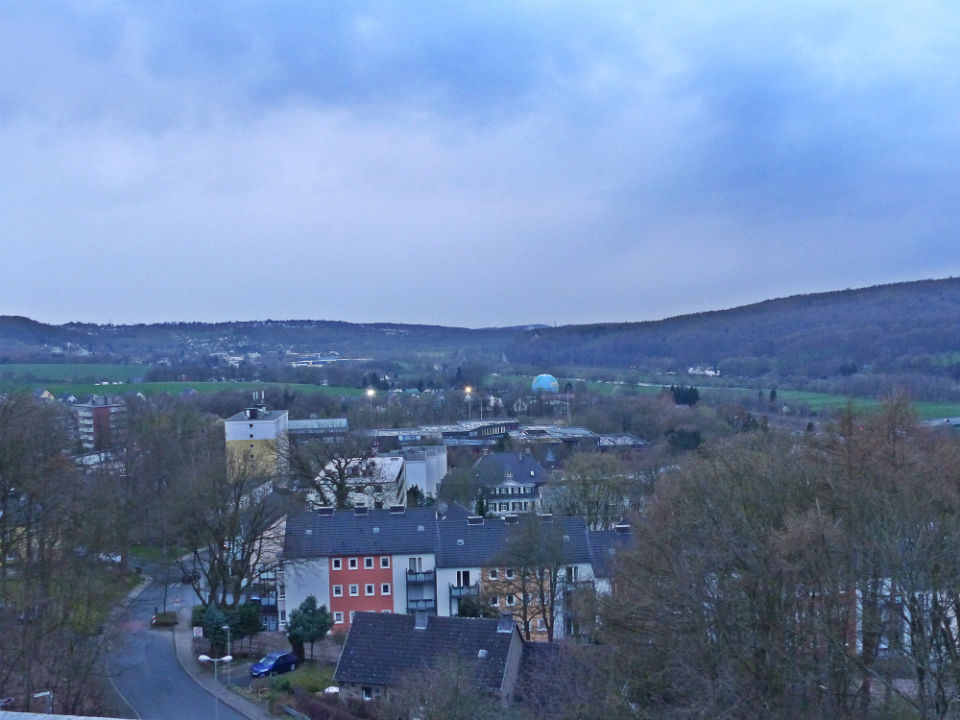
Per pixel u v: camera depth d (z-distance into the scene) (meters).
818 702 22.83
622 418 151.38
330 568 52.81
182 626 52.81
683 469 51.88
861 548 22.89
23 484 40.12
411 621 40.25
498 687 35.38
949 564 21.17
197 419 117.94
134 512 61.06
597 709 26.64
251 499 54.62
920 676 20.67
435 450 103.19
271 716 37.84
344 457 76.69
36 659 35.09
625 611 27.19
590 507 74.06
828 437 40.56
